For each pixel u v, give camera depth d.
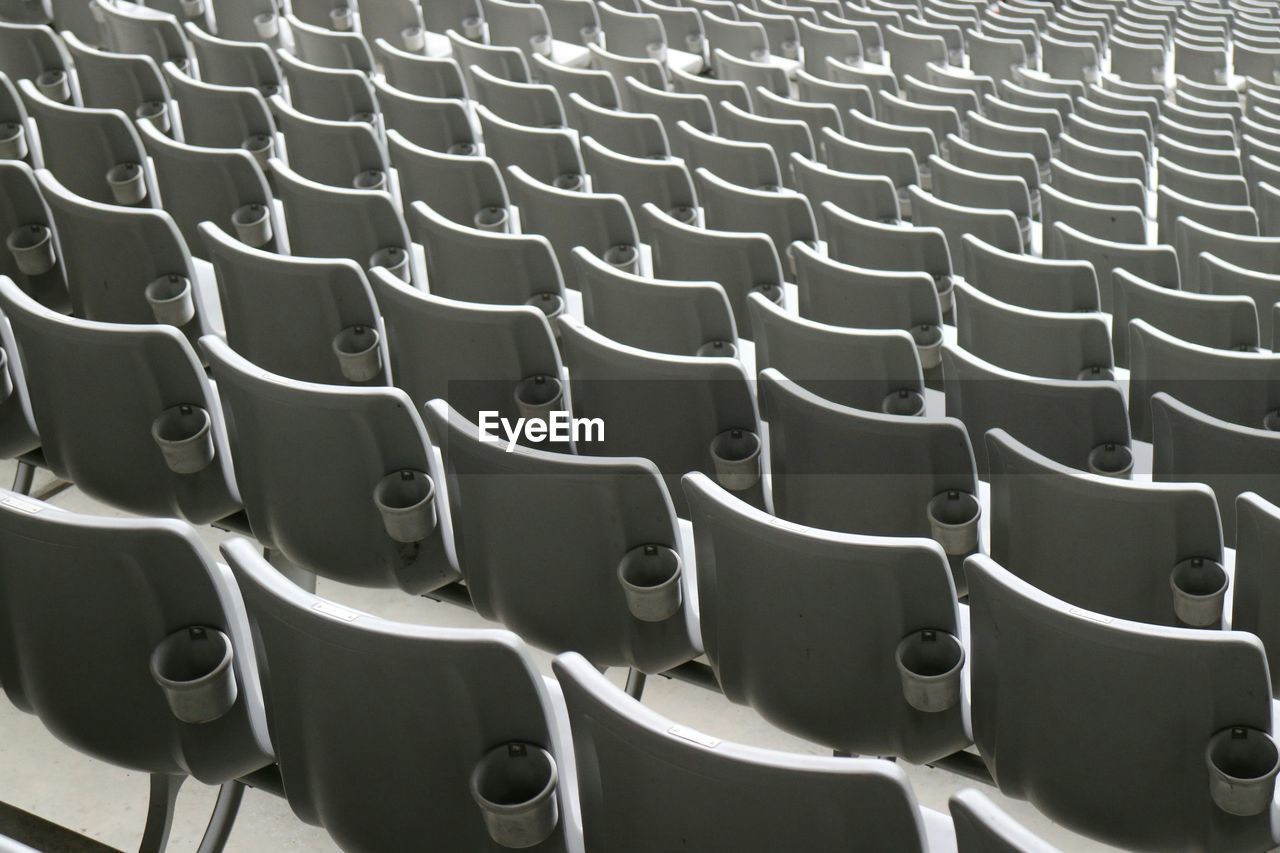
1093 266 4.87
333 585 3.53
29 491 3.56
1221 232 5.93
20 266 3.87
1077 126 7.72
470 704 1.86
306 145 5.07
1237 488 2.96
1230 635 1.88
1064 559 2.61
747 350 4.09
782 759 1.60
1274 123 9.21
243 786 2.46
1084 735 2.05
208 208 4.40
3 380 3.02
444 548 2.69
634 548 2.42
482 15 8.77
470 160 4.71
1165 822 2.08
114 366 2.73
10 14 8.02
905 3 12.07
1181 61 10.83
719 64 8.20
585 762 1.84
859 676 2.25
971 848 1.47
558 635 2.57
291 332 3.35
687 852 1.75
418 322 3.15
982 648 2.14
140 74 5.60
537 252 3.83
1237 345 4.18
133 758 2.25
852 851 1.64
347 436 2.55
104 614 2.11
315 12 8.53
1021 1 13.30
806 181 5.68
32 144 5.31
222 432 2.87
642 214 5.28
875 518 2.79
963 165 6.68
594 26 9.10
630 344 3.67
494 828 1.87
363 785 2.00
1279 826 2.05
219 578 2.09
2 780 2.81
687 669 2.71
